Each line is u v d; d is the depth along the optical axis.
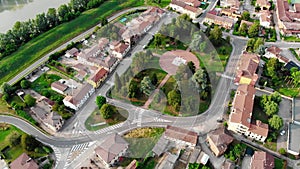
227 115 188.88
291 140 171.00
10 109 193.25
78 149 170.12
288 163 164.25
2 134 177.38
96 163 163.12
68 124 184.00
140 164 160.38
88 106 195.75
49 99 198.12
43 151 168.62
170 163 161.38
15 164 156.00
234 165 161.62
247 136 177.00
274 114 186.50
